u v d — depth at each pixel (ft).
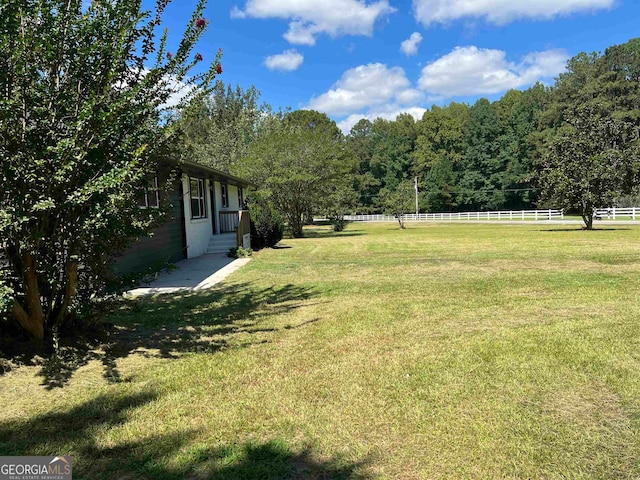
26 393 11.21
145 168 13.44
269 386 11.50
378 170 223.10
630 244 46.34
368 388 11.21
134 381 11.98
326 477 7.60
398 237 73.97
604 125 71.72
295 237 83.41
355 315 19.08
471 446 8.40
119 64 13.16
